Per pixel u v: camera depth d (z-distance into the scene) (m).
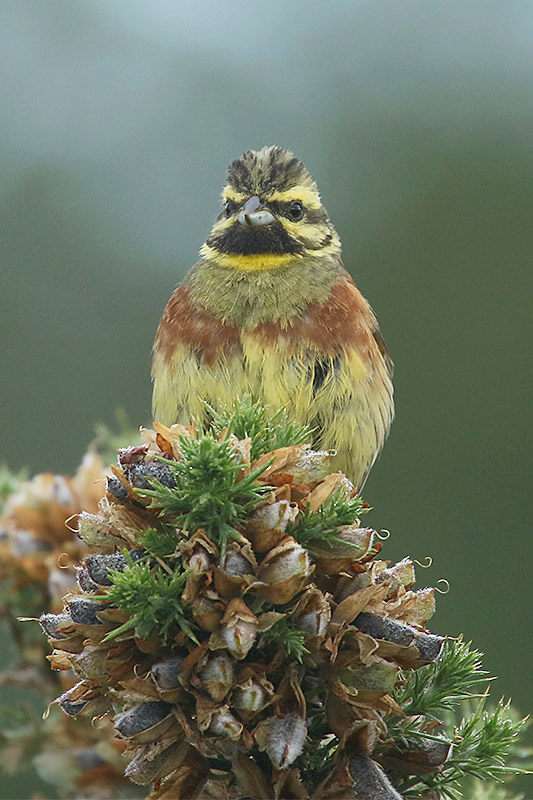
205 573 4.13
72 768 6.81
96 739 6.84
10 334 16.84
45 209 17.45
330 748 4.71
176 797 4.50
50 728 6.94
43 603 7.49
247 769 4.36
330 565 4.41
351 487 4.52
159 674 4.21
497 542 16.42
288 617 4.30
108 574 4.20
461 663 4.85
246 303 9.57
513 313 17.45
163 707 4.30
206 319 9.58
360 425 9.47
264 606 4.32
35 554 7.34
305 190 10.58
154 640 4.29
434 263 17.72
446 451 17.02
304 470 4.44
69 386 16.78
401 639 4.43
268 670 4.27
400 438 17.05
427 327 17.56
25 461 16.25
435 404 17.27
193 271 10.19
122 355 17.02
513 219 17.70
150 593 4.13
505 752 4.81
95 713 4.59
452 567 16.27
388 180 17.98
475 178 17.91
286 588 4.16
